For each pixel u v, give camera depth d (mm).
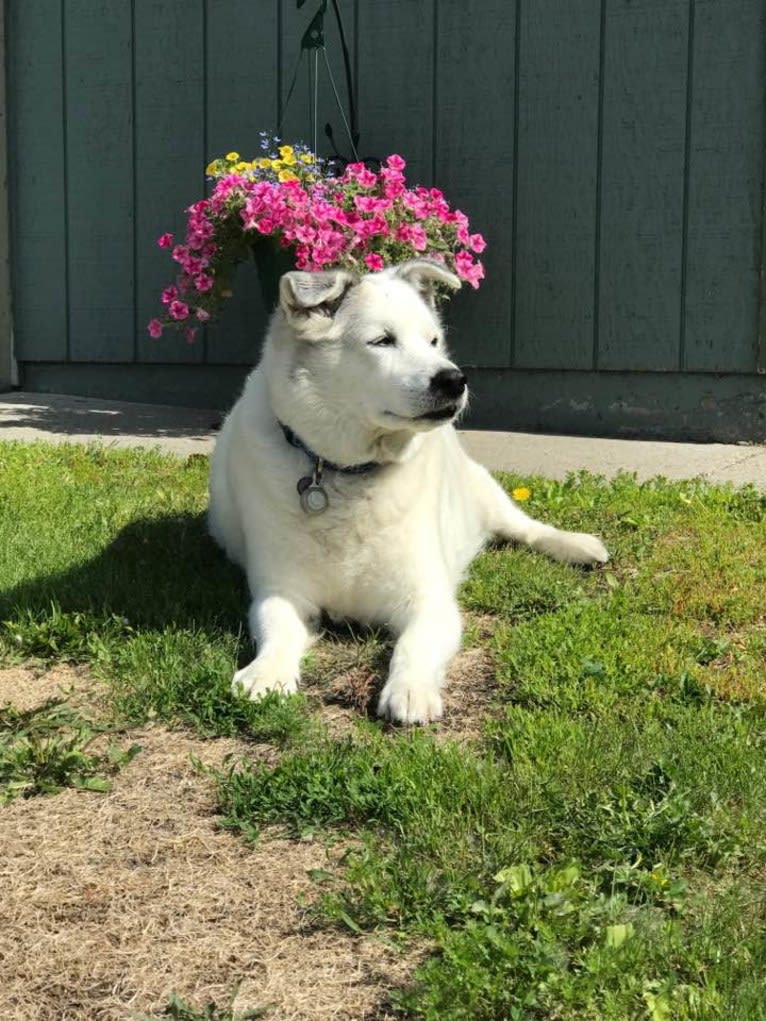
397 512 1819
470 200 3598
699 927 1229
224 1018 1130
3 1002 1153
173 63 4020
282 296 1788
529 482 2721
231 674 1688
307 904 1261
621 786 1387
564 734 1522
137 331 4215
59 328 4395
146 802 1423
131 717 1602
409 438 1812
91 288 4297
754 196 3182
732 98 3180
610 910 1226
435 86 3598
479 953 1170
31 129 4328
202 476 2803
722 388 3307
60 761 1455
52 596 1957
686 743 1508
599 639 1819
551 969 1151
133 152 4137
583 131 3396
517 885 1243
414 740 1509
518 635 1848
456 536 2105
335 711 1648
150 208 4133
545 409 3566
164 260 4125
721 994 1140
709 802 1389
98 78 4164
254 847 1345
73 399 4289
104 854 1333
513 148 3506
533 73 3445
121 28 4094
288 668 1682
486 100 3529
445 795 1400
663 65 3260
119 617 1863
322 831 1370
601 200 3393
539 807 1377
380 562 1830
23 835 1361
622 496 2590
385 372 1751
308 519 1814
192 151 4035
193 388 4141
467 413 3674
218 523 2193
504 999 1136
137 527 2355
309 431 1806
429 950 1207
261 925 1238
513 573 2127
